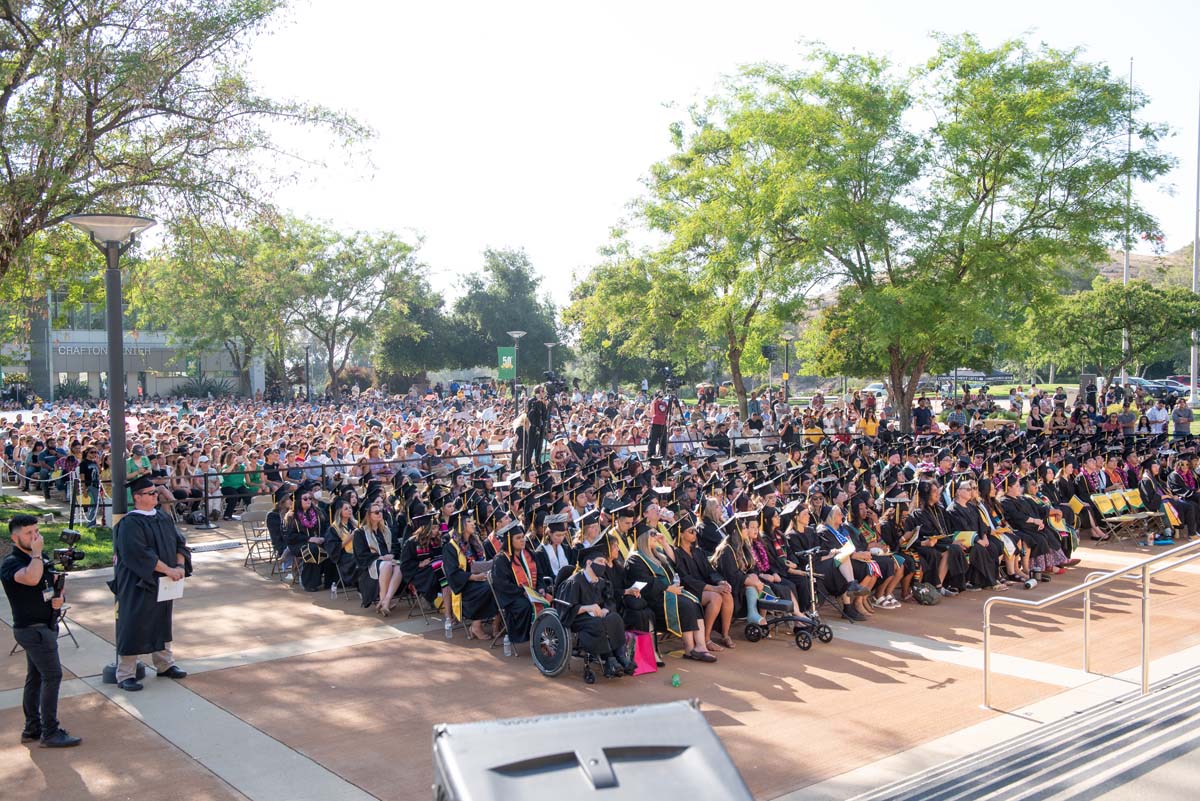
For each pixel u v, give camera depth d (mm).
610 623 9820
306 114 18422
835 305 35500
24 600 7805
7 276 19922
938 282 26047
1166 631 11758
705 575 11297
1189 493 18766
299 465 20422
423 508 13438
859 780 7234
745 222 27547
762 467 22078
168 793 7039
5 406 62844
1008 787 6789
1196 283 47219
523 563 11203
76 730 8312
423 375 76750
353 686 9633
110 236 12250
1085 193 26000
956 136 25219
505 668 10312
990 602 8977
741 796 3500
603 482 16766
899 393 28656
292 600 13281
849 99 26219
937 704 9070
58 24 16203
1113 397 39438
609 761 3635
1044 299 26641
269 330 53438
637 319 34719
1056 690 9445
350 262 55375
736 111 28969
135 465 18906
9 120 15523
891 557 13102
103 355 73625
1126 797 6469
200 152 18047
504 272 72062
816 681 9859
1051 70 26188
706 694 9445
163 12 16594
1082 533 18859
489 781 3443
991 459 19000
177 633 11539
